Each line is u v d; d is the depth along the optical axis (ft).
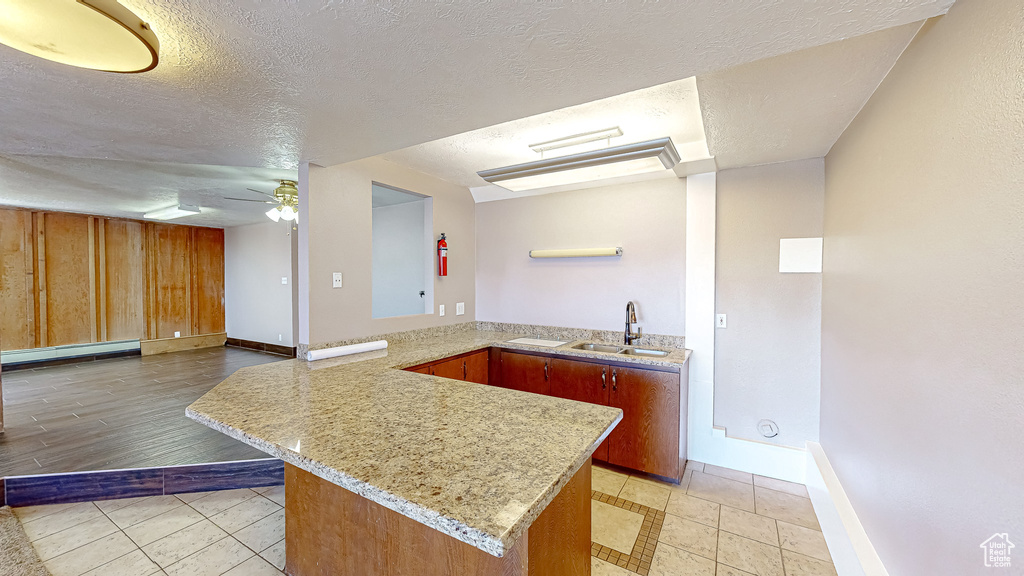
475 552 3.78
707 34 3.67
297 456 3.72
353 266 8.94
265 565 6.08
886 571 4.65
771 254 8.64
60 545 6.59
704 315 9.27
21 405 12.33
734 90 5.18
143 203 15.98
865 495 5.39
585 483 4.62
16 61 3.96
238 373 7.01
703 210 9.25
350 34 3.64
